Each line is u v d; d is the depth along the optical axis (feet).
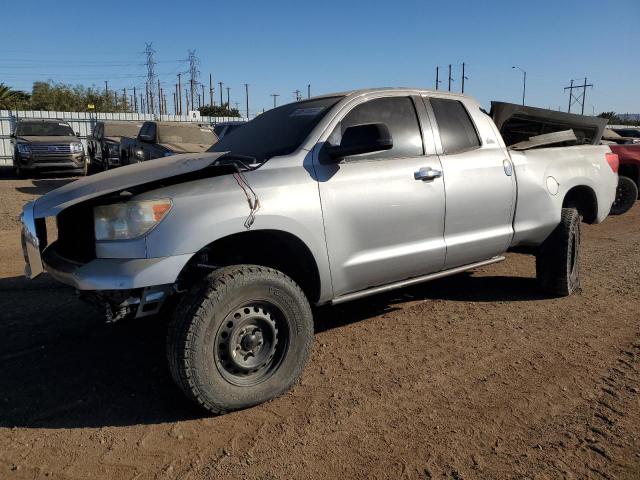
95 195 10.42
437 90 15.66
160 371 12.85
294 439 10.10
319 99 14.58
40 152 55.88
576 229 17.98
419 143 14.48
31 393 11.77
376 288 13.80
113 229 10.41
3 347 14.14
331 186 12.39
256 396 10.99
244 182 11.30
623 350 13.98
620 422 10.58
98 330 15.30
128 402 11.44
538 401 11.42
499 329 15.48
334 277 12.60
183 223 10.42
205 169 11.27
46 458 9.50
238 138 15.25
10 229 29.78
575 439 10.04
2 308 17.04
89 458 9.52
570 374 12.64
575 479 8.93
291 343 11.46
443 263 14.88
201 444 9.95
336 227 12.42
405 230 13.75
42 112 97.76
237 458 9.55
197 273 11.73
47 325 15.65
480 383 12.23
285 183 11.74
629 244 28.09
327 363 13.30
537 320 16.19
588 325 15.75
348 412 11.02
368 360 13.46
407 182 13.70
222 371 10.67
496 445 9.90
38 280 20.01
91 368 12.99
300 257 12.48
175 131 42.96
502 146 16.52
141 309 10.50
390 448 9.81
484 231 15.72
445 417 10.82
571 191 19.30
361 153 12.00
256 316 10.98
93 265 10.37
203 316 10.18
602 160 19.81
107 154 56.54
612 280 20.59
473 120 16.07
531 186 16.80
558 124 20.39
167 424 10.61
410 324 15.92
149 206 10.33
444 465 9.33
